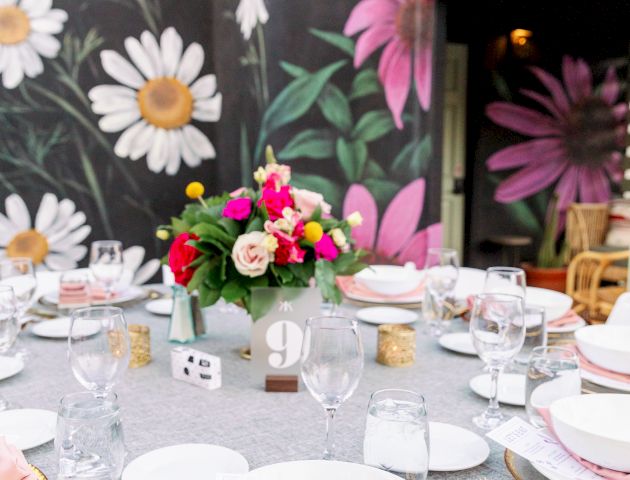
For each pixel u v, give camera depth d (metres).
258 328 1.20
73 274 1.94
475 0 5.91
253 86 3.59
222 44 3.55
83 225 3.34
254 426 0.99
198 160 3.59
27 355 1.35
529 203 6.43
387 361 1.30
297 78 3.52
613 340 1.21
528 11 6.07
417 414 0.70
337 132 3.52
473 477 0.82
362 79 3.49
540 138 6.35
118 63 3.31
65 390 1.14
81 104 3.25
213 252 1.26
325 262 1.25
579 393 0.91
